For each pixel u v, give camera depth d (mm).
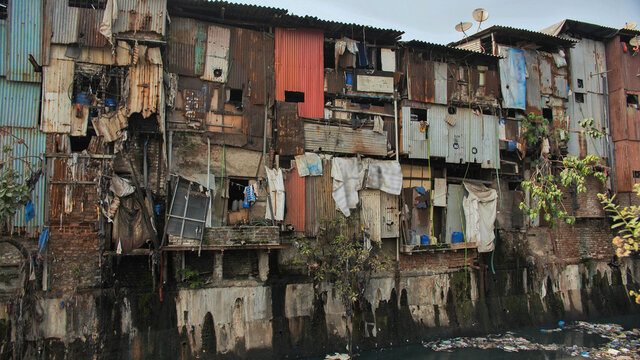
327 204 19484
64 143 15977
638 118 28391
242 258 18156
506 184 24844
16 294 14648
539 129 24234
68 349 14969
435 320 21422
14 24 15867
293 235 18875
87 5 17172
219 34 18641
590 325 24078
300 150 19312
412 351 19328
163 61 17438
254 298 17906
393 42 21906
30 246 15438
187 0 17578
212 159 18062
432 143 22047
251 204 18516
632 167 27688
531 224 25031
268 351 17703
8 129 15570
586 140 27297
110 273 15898
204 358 16672
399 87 22156
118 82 16812
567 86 26906
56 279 15172
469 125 23078
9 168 13984
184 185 17016
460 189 23391
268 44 19484
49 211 15367
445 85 22781
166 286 16578
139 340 15859
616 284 27141
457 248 22109
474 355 18875
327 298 19156
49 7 16188
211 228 16797
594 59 28500
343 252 18203
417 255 21672
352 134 20625
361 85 21016
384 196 20969
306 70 19953
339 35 21000
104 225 16031
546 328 23453
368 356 18594
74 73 16250
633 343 20891
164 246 16047
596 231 27250
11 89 15867
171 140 17391
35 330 14742
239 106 18797
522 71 24750
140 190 15867
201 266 17453
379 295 20375
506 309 23328
